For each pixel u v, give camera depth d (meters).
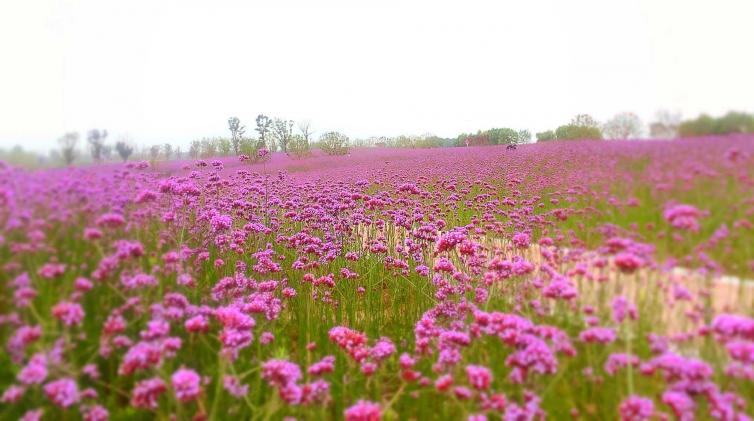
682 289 2.70
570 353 2.87
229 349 3.01
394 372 3.82
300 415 3.07
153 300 3.62
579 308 3.33
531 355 2.71
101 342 3.05
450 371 3.12
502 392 2.98
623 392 2.71
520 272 3.90
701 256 2.73
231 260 5.70
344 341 3.38
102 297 3.33
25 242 3.02
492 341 3.66
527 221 5.66
